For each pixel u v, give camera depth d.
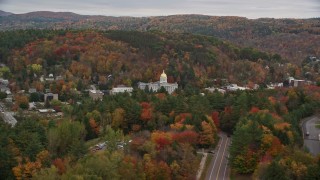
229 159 155.50
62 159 147.62
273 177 130.38
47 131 169.38
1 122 199.75
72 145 156.12
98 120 194.88
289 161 136.00
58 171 136.25
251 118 176.00
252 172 150.00
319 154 142.62
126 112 196.88
